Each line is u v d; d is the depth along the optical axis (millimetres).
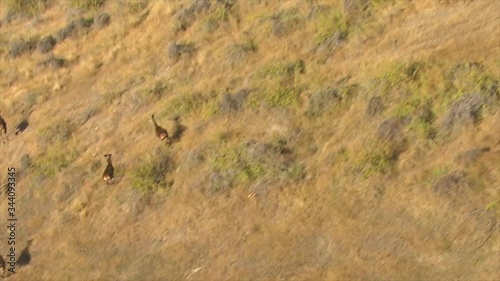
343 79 38531
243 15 47656
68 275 33969
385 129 33625
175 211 34844
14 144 45281
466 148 31297
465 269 26453
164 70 46156
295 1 46406
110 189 37969
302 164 34250
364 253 28828
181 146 38719
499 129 31375
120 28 52094
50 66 51188
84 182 39375
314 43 42094
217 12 48312
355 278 27984
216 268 31047
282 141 36062
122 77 47438
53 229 37188
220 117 39469
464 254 27016
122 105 44375
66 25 54656
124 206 36438
